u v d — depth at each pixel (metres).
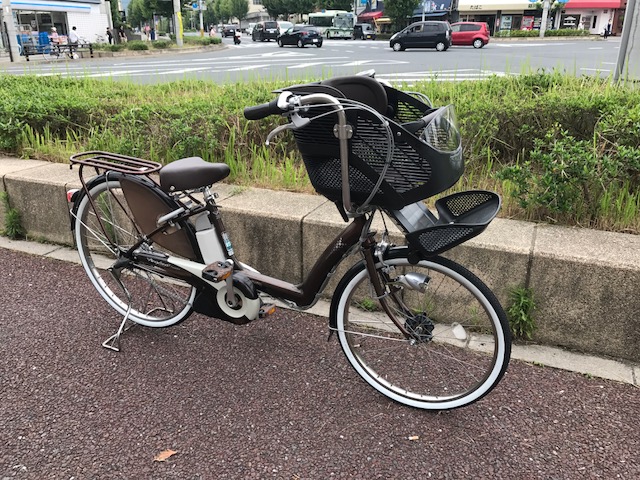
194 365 3.02
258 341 3.24
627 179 3.57
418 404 2.65
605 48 25.03
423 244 2.31
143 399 2.74
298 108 2.14
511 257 3.09
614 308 2.94
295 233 3.64
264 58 21.23
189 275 2.96
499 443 2.44
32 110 5.49
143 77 10.98
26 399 2.73
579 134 4.27
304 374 2.94
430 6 47.84
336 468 2.31
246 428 2.54
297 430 2.53
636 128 3.67
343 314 2.74
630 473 2.27
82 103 5.57
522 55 19.73
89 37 36.91
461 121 4.38
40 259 4.35
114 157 3.02
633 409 2.63
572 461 2.34
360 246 2.55
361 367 2.79
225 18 109.75
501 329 2.43
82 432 2.51
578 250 3.04
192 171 2.75
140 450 2.41
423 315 2.67
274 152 4.82
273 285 2.86
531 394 2.75
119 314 3.52
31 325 3.40
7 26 23.69
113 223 3.49
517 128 4.38
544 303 3.09
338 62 17.95
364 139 2.20
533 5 46.25
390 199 2.27
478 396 2.54
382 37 44.38
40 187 4.48
